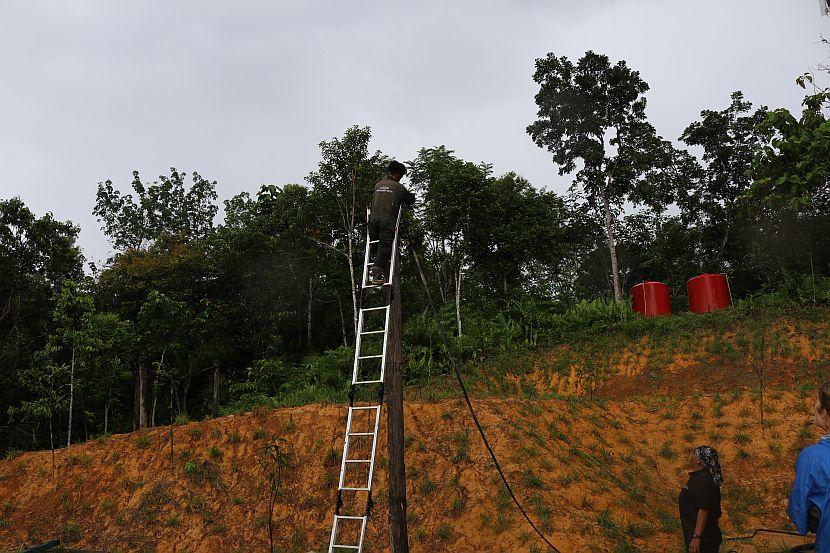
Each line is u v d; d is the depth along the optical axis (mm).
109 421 25094
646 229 40781
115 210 44156
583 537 9148
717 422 13391
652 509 10453
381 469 11336
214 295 30719
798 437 12297
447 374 21688
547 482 10445
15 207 26984
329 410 12773
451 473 10859
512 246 30750
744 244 35719
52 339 19094
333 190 28859
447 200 30312
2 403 22297
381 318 28906
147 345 23547
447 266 31344
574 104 33156
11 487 12219
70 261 28703
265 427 12539
